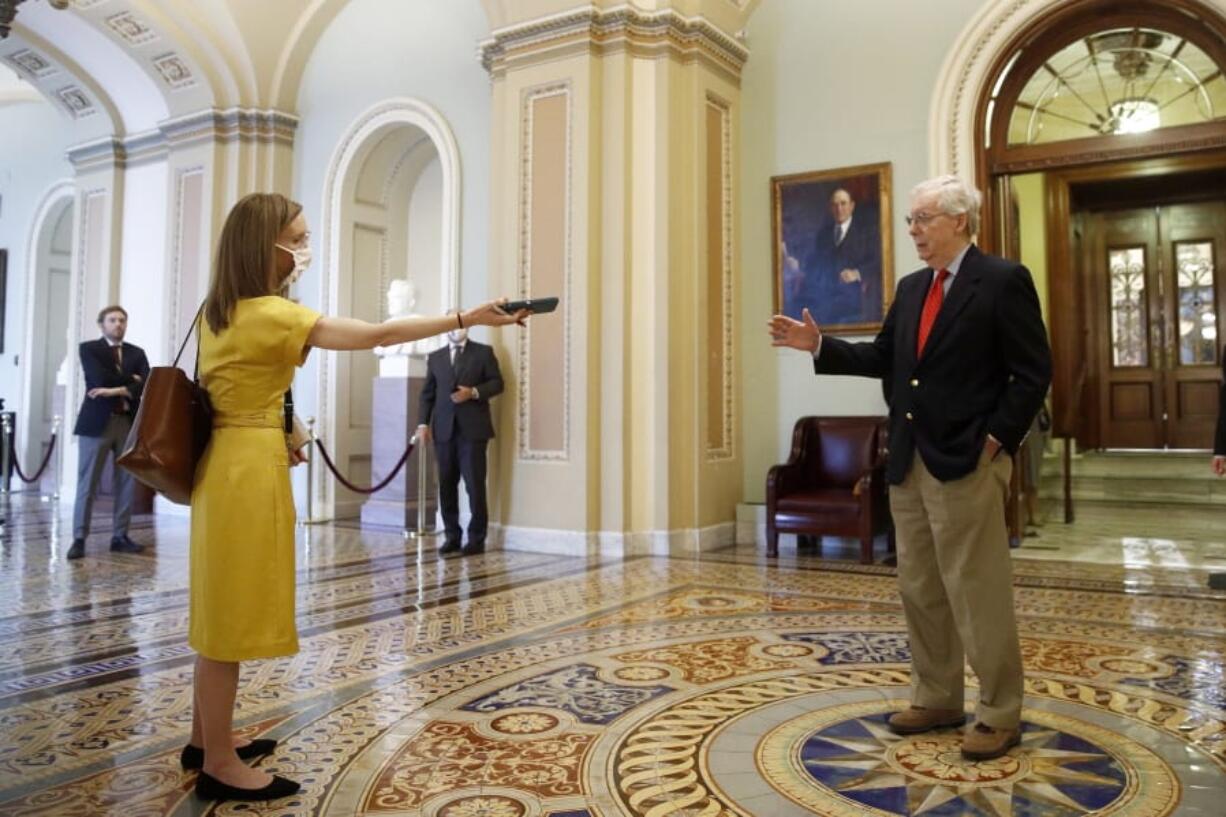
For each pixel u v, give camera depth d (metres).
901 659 3.82
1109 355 11.84
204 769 2.45
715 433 7.40
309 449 9.34
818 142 7.55
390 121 9.08
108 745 2.86
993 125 7.09
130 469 2.34
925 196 2.83
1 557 6.77
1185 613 4.67
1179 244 11.58
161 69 9.74
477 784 2.51
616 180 7.03
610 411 6.96
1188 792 2.42
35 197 13.15
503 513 7.29
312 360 9.47
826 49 7.54
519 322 2.51
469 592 5.38
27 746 2.85
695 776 2.55
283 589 2.42
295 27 9.60
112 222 10.69
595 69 7.08
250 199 2.52
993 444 2.69
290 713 3.14
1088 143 6.81
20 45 10.01
